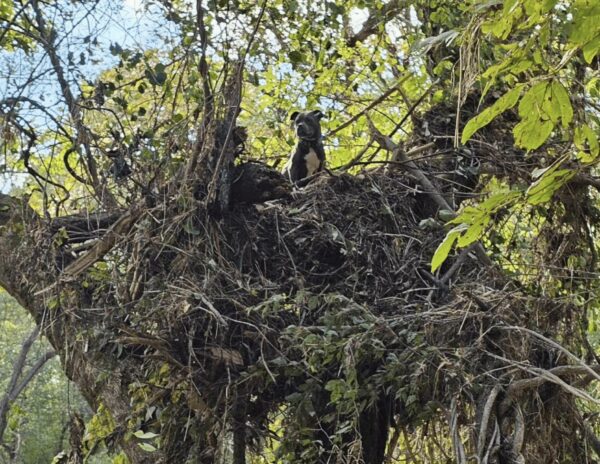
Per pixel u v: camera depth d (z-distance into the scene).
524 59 4.72
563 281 7.96
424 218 7.88
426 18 9.15
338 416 6.18
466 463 5.87
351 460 6.64
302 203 7.30
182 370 6.35
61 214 8.65
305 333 6.23
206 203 6.61
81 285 6.73
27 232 6.93
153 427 6.64
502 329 6.30
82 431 6.83
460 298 6.52
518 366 5.96
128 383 6.70
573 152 5.04
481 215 4.63
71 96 7.12
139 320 6.27
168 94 7.37
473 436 6.36
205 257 6.45
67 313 6.50
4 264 7.13
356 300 6.87
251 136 10.88
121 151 6.90
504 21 4.66
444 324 6.45
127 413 6.45
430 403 6.21
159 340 6.23
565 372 5.96
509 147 8.23
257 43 7.51
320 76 10.25
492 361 6.44
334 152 11.41
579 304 7.60
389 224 7.39
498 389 6.11
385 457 7.20
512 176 8.03
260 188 6.91
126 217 6.70
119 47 7.12
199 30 6.90
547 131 4.53
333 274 6.95
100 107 7.14
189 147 6.89
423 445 7.22
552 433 6.81
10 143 7.44
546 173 4.51
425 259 7.32
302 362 6.41
